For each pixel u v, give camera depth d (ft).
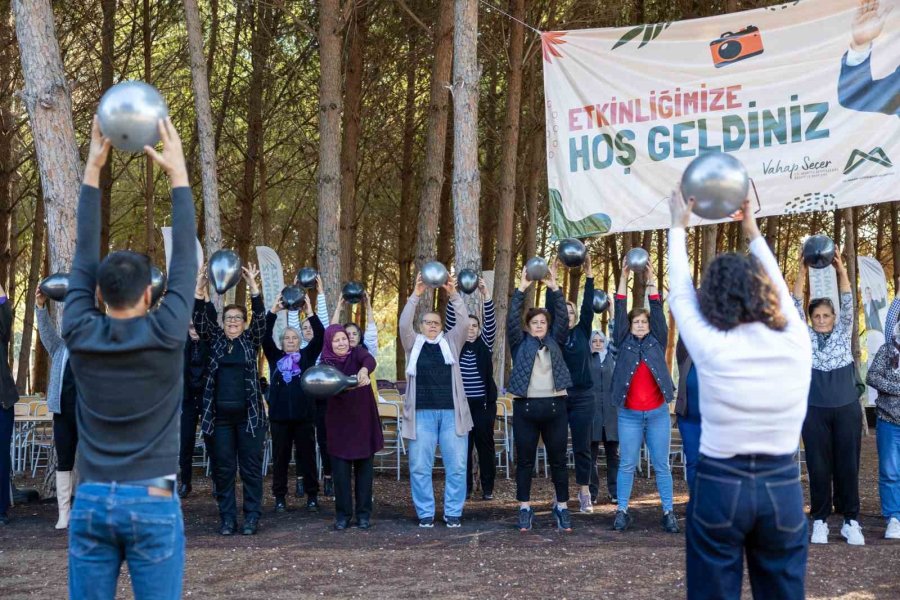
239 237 59.11
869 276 47.65
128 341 9.87
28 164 65.77
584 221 32.86
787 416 10.79
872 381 24.39
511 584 19.15
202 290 24.29
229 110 63.87
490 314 29.73
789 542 10.85
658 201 32.09
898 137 29.91
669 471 25.59
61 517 25.61
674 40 32.19
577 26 53.83
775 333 10.88
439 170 44.06
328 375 23.89
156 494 9.93
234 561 21.33
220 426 24.90
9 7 49.67
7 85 52.44
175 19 56.03
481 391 30.63
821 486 23.34
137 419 9.93
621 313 25.91
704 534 10.99
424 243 43.88
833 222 75.00
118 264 10.20
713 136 31.68
